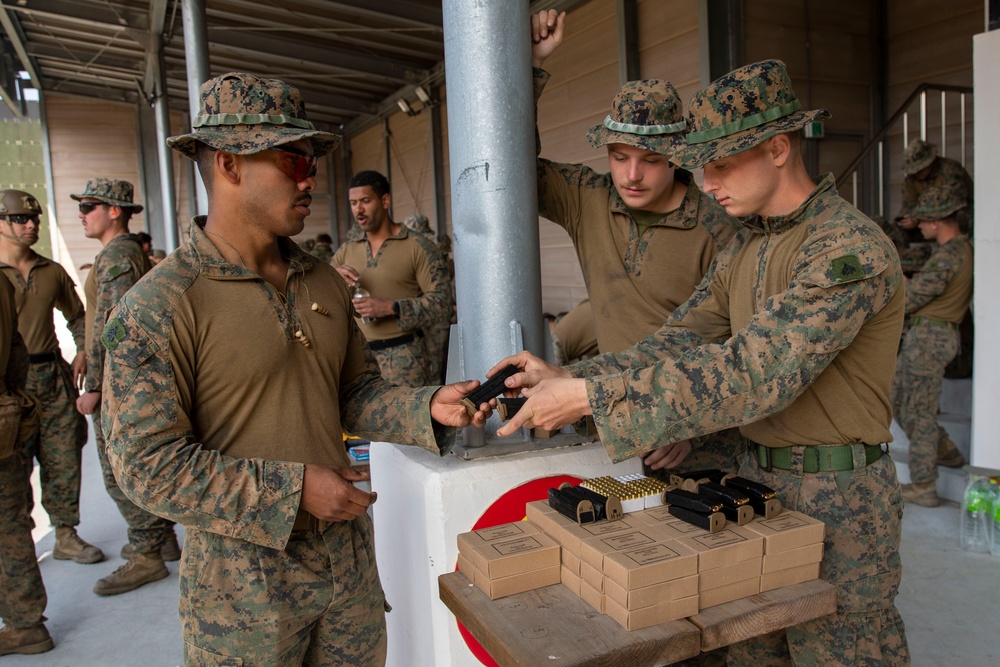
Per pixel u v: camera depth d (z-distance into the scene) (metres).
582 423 1.89
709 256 2.26
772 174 1.57
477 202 1.87
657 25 5.58
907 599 3.00
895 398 4.09
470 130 1.85
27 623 2.96
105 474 3.49
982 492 3.42
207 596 1.42
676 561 1.28
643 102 2.03
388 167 11.73
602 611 1.33
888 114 5.78
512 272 1.89
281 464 1.38
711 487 1.56
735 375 1.38
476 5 1.81
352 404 1.74
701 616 1.31
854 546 1.60
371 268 3.92
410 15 7.36
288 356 1.49
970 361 4.49
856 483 1.61
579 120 6.59
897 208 5.79
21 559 2.92
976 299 3.66
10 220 3.66
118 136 12.95
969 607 2.91
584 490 1.58
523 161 1.88
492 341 1.90
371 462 2.13
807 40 5.44
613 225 2.33
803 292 1.41
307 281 1.59
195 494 1.32
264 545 1.37
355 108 11.39
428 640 1.78
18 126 12.95
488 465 1.74
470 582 1.48
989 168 3.57
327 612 1.54
